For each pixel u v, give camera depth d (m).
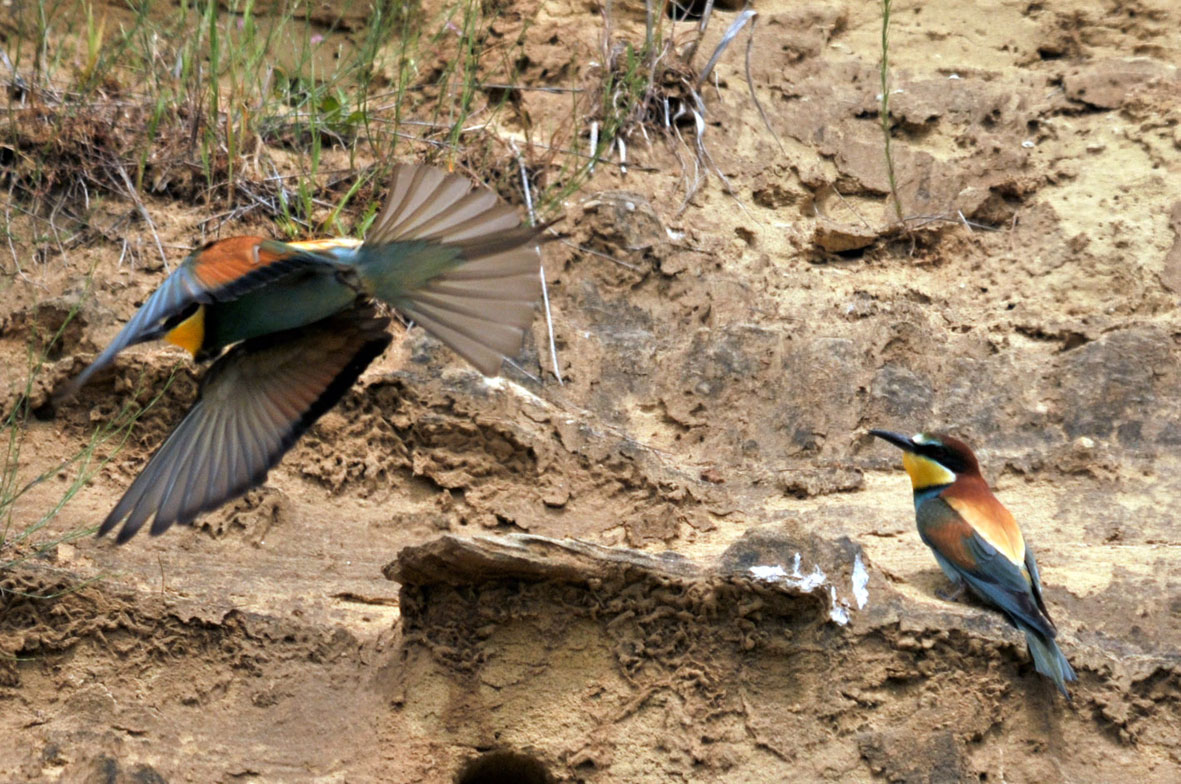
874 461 11.32
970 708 9.03
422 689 9.02
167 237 11.86
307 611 9.38
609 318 11.96
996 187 13.22
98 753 8.45
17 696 8.77
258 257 5.58
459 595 9.10
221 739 8.77
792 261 12.73
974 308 12.52
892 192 13.19
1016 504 10.99
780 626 9.15
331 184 12.56
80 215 11.90
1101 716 9.16
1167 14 14.46
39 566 9.07
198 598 9.23
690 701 9.03
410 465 10.52
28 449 10.30
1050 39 14.45
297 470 10.43
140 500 5.97
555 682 9.05
